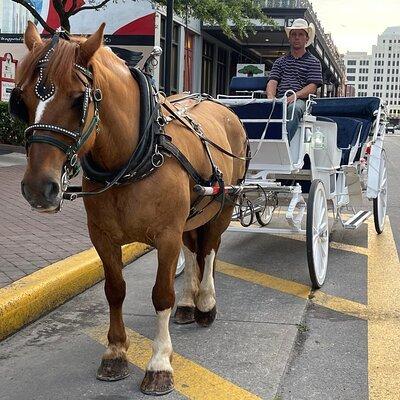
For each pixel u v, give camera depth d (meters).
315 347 4.56
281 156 6.37
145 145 3.58
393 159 25.77
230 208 5.05
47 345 4.58
